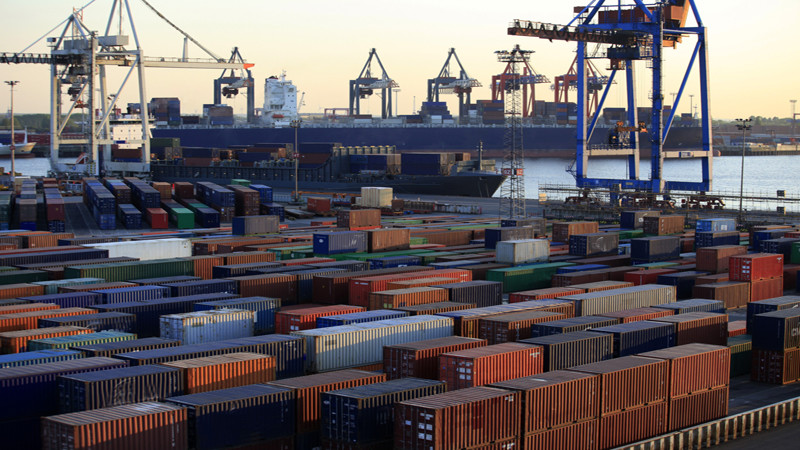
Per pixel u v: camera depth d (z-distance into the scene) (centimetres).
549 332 4378
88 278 6222
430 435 2948
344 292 6031
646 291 5762
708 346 4100
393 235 8325
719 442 3841
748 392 4512
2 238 8781
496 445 3131
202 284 5750
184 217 12112
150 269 6769
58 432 2769
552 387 3284
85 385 3108
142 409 2953
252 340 3928
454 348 3850
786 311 4853
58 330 4291
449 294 5475
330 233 7888
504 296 6875
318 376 3516
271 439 3219
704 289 6406
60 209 11588
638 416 3638
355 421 3114
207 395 3184
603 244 8300
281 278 6084
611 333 4172
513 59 10544
